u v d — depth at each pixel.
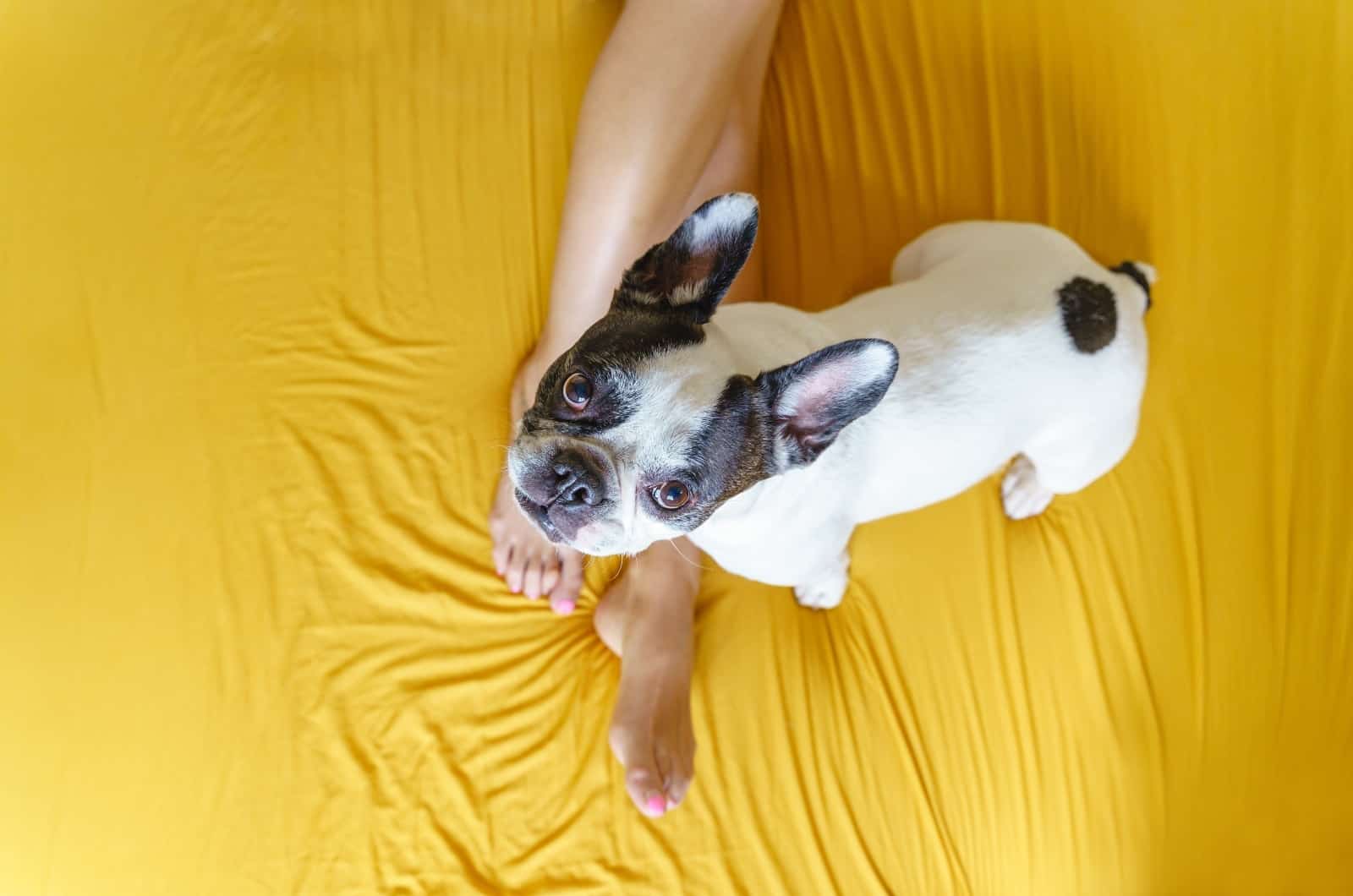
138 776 1.24
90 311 1.32
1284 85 1.40
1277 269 1.38
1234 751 1.33
